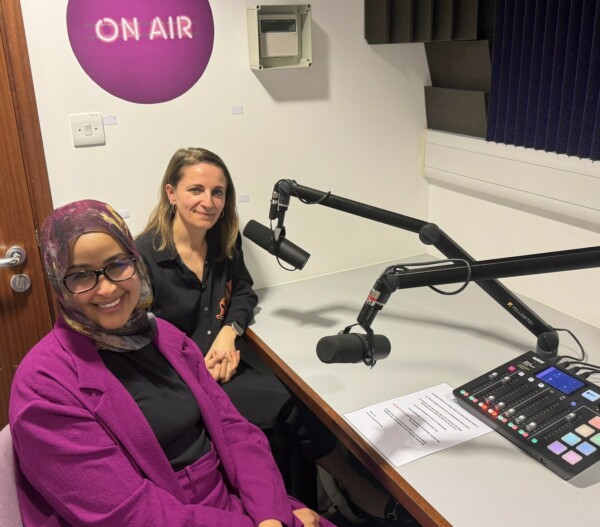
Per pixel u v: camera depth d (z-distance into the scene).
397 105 2.15
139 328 1.17
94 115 1.72
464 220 2.15
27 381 1.02
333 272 2.23
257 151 1.97
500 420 1.22
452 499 1.05
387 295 1.10
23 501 1.05
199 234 1.74
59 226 1.04
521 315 1.49
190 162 1.66
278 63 1.89
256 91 1.91
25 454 0.99
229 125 1.90
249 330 1.75
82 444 1.01
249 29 1.83
